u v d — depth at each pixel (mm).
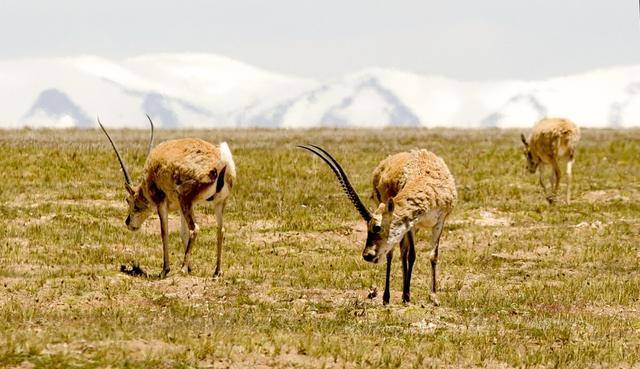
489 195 99312
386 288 53969
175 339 40156
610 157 128125
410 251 54250
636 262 70562
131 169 105438
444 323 50156
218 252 61250
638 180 110562
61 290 53781
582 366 42250
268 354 39906
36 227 75312
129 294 53938
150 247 72000
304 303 53312
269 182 103000
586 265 69500
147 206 64688
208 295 54938
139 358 37156
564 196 101062
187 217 61000
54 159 106438
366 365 39719
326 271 64312
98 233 75688
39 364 35438
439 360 41969
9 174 98812
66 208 84062
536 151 101375
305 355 40500
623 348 45438
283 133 174875
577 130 99250
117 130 179375
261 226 83375
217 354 38844
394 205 51688
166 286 57062
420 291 59000
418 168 53625
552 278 64688
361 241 79438
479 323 50656
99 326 42188
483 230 82375
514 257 72125
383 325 48438
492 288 61031
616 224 84188
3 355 35781
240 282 59000
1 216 79875
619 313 55281
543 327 49844
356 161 118438
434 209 52875
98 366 35625
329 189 100750
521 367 41531
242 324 45438
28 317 44969
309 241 77312
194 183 60219
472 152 130125
